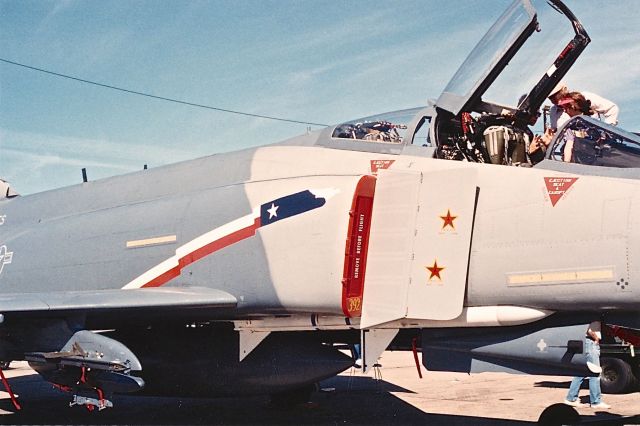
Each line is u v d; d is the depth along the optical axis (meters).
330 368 7.34
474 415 7.58
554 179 5.64
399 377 11.70
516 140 6.49
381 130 7.07
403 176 6.17
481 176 5.95
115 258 7.95
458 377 11.63
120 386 6.46
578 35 6.49
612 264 5.17
